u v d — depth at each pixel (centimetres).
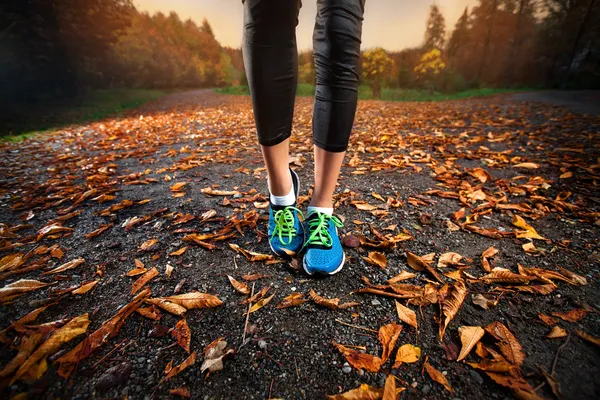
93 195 188
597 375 69
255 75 90
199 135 420
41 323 87
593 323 84
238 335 83
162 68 2444
